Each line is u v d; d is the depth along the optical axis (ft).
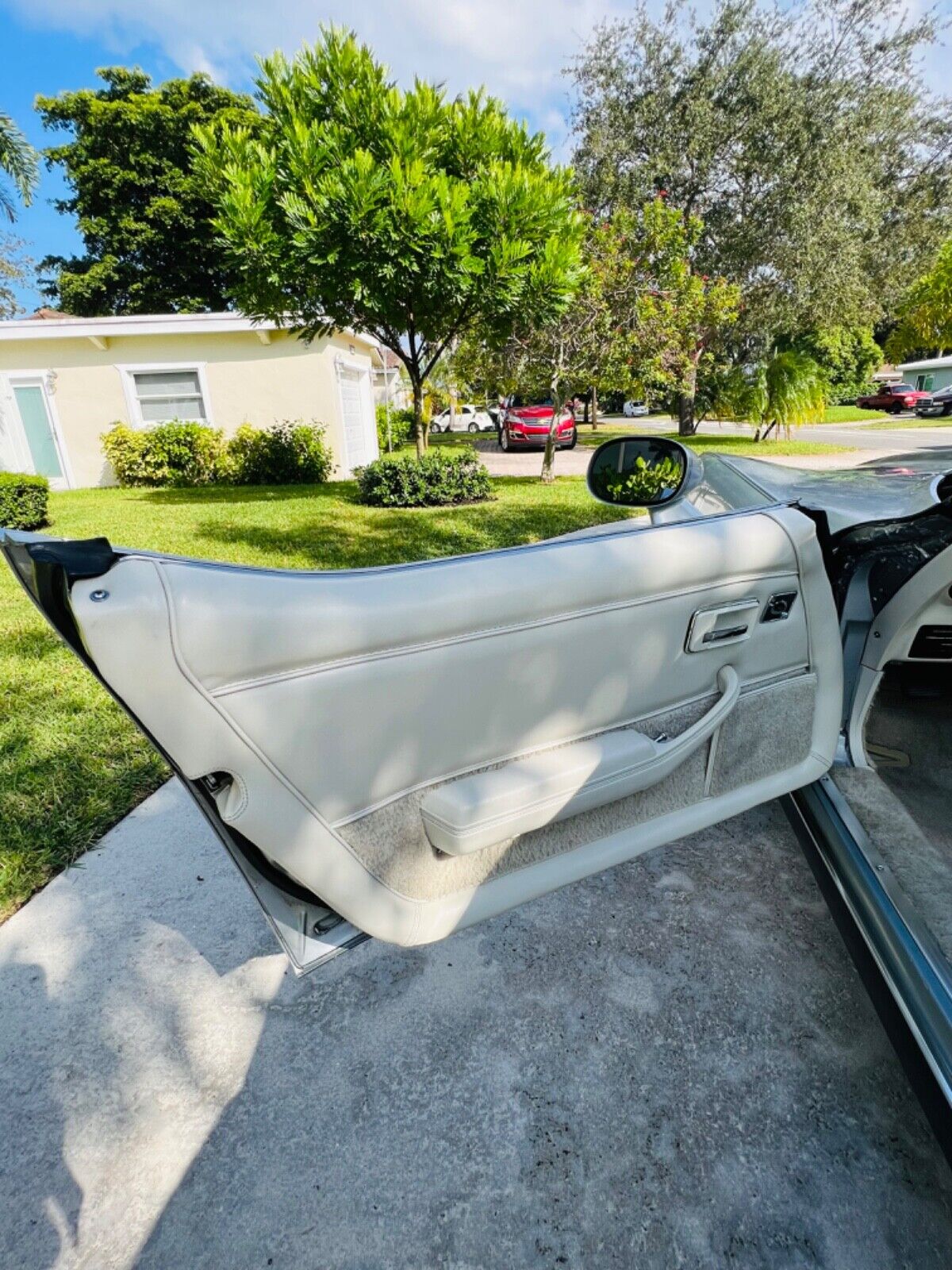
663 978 5.72
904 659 6.18
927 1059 3.76
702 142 46.32
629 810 4.54
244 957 6.05
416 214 20.45
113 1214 4.14
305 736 3.18
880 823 5.41
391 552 19.47
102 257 76.69
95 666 2.71
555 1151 4.43
